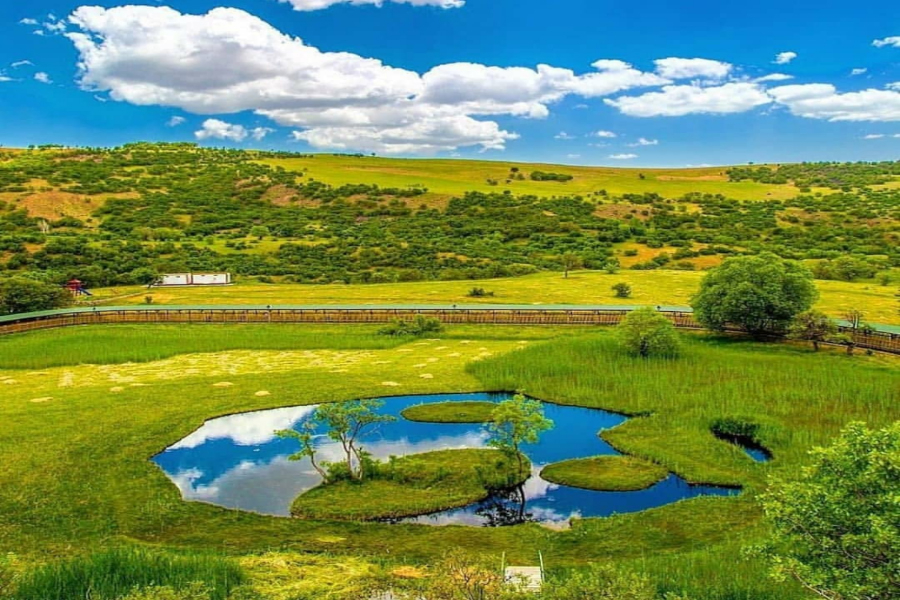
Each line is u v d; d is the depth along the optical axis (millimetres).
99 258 125125
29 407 47688
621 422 45906
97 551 27547
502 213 175875
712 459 37938
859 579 15992
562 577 25125
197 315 83250
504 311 81750
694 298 71438
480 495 34281
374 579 24906
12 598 22531
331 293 103438
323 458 39812
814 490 17172
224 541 29281
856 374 52469
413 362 62281
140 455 39000
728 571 24469
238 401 49969
